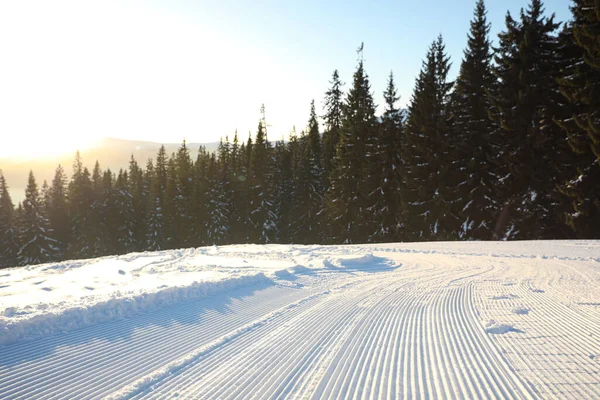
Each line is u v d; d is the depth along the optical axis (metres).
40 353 4.58
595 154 25.44
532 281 10.19
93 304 6.13
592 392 3.79
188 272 11.05
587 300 7.88
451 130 36.22
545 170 29.12
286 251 17.19
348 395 3.72
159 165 64.75
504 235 31.14
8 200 58.25
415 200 36.88
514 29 30.62
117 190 59.47
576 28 25.70
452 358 4.72
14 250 55.53
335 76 59.06
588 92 25.56
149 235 57.41
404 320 6.45
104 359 4.52
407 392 3.79
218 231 52.06
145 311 6.62
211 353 4.84
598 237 26.50
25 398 3.50
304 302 7.81
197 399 3.60
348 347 5.11
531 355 4.81
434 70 37.50
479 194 33.06
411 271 12.18
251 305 7.45
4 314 5.46
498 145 32.56
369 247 19.70
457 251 17.70
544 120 29.52
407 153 37.56
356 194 42.75
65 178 63.75
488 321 6.29
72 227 59.50
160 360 4.56
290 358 4.69
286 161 57.28
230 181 56.97
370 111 44.44
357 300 8.02
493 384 3.98
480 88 34.22
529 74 29.56
